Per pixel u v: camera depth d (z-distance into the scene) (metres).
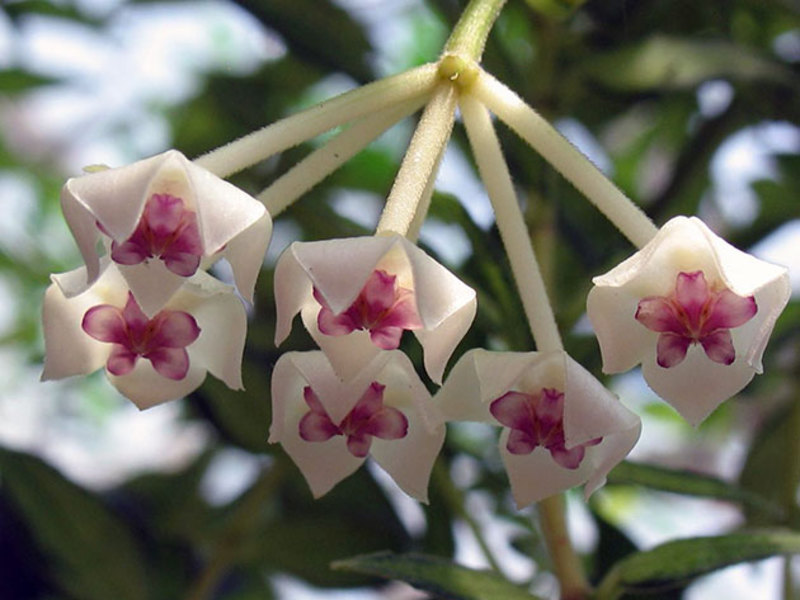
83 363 0.16
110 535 0.22
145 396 0.16
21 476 0.22
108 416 0.32
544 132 0.16
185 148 0.27
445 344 0.15
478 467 0.24
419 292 0.15
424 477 0.16
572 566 0.18
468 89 0.16
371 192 0.28
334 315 0.15
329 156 0.16
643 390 0.30
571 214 0.24
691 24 0.24
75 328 0.16
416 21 0.29
